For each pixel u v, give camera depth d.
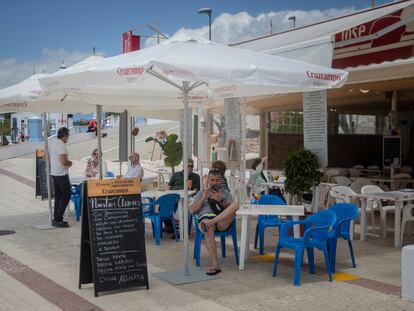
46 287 5.98
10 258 7.48
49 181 10.16
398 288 5.84
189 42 6.38
